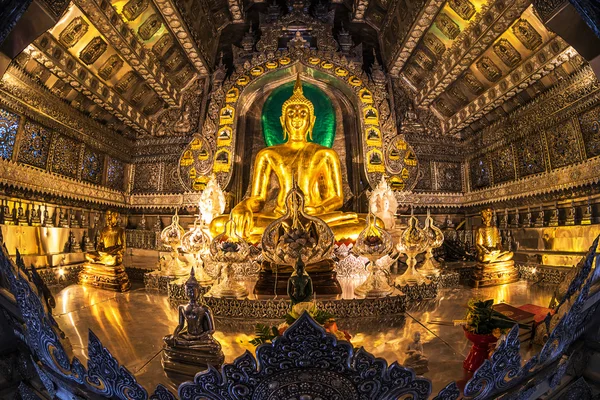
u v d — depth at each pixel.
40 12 3.10
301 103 8.80
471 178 10.13
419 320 4.50
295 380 2.42
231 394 2.45
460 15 7.69
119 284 6.26
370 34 11.11
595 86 6.32
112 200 9.53
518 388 2.88
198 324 3.17
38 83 7.04
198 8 9.15
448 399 2.58
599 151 6.35
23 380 3.62
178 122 10.38
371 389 2.45
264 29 10.41
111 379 2.64
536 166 7.80
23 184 6.71
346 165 10.23
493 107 8.70
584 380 3.54
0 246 2.89
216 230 6.90
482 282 6.48
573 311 2.98
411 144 10.12
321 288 5.09
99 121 9.13
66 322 4.46
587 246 6.38
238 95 9.71
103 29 7.01
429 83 9.62
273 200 9.69
